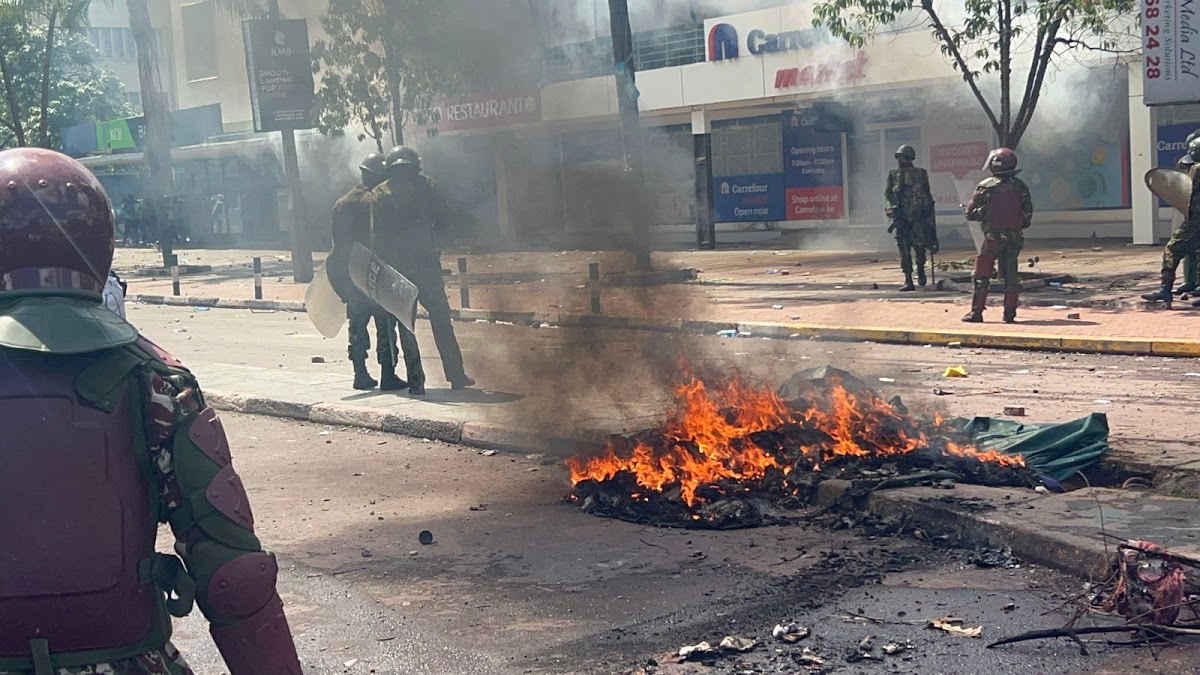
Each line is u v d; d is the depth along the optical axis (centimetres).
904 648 437
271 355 1451
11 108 3491
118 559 201
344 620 502
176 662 217
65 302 206
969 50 2266
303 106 2444
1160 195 1406
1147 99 1302
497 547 601
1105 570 494
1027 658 423
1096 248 2297
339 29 2311
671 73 2880
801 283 1973
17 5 3347
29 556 196
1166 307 1391
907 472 646
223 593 205
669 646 454
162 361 212
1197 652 423
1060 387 987
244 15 3272
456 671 440
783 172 3112
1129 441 731
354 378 1098
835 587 511
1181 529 524
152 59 3338
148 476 208
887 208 1733
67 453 198
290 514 690
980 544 552
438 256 1027
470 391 1028
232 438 939
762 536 593
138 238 4744
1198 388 952
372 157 1012
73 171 213
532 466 782
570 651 454
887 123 2836
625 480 681
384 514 680
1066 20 1627
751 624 471
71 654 200
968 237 2716
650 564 558
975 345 1276
